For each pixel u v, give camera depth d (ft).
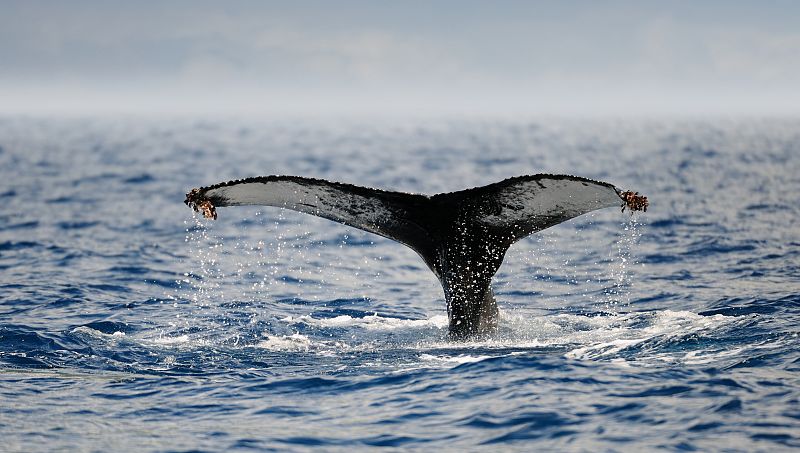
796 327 157.17
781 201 420.36
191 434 113.60
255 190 143.13
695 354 141.08
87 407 123.44
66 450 108.17
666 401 119.03
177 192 518.37
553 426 112.57
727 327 159.12
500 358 140.15
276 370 140.46
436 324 175.83
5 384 133.28
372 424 116.06
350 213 147.43
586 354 142.92
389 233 150.00
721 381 125.90
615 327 164.14
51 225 364.38
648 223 347.15
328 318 187.01
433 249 150.71
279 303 207.21
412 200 145.69
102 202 457.68
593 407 118.32
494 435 110.93
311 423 117.08
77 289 225.76
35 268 262.06
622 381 127.75
